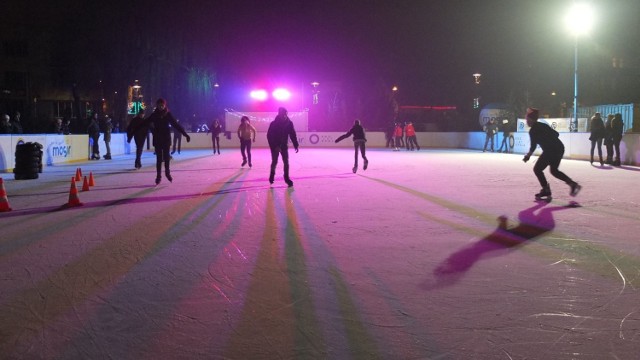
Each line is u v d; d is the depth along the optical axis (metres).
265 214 8.18
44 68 51.78
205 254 5.66
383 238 6.44
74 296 4.31
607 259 5.44
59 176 14.76
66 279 4.77
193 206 8.98
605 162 19.80
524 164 19.19
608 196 10.17
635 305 4.07
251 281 4.72
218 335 3.54
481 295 4.32
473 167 17.73
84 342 3.43
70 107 49.50
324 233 6.74
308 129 43.50
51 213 8.32
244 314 3.92
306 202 9.44
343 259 5.46
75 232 6.81
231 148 36.50
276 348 3.34
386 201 9.55
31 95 51.25
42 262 5.34
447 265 5.23
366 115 48.03
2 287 4.55
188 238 6.46
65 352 3.29
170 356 3.23
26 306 4.09
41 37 51.56
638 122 25.22
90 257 5.54
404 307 4.05
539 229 6.97
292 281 4.71
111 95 51.94
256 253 5.71
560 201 9.52
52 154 19.48
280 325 3.71
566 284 4.61
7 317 3.87
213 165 18.81
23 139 17.28
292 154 26.91
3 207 8.50
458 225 7.26
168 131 12.02
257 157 24.17
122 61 52.66
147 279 4.77
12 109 50.78
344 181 13.05
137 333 3.57
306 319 3.82
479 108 56.25
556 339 3.45
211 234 6.69
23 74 51.03
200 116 65.19
